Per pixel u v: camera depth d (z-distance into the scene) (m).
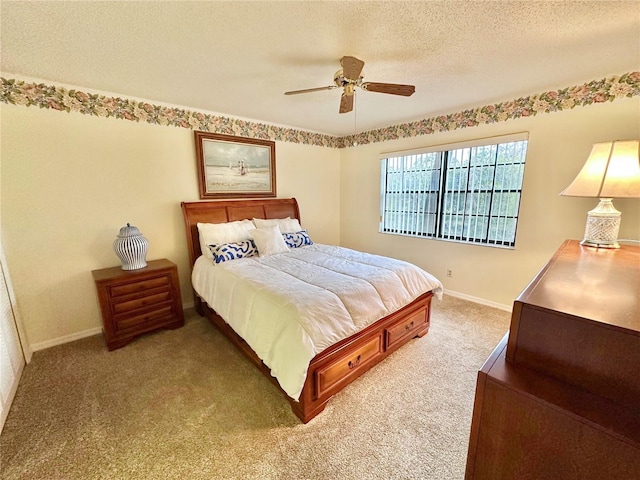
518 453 0.81
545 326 0.81
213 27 1.53
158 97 2.69
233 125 3.38
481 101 2.88
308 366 1.55
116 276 2.37
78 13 1.38
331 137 4.49
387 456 1.41
